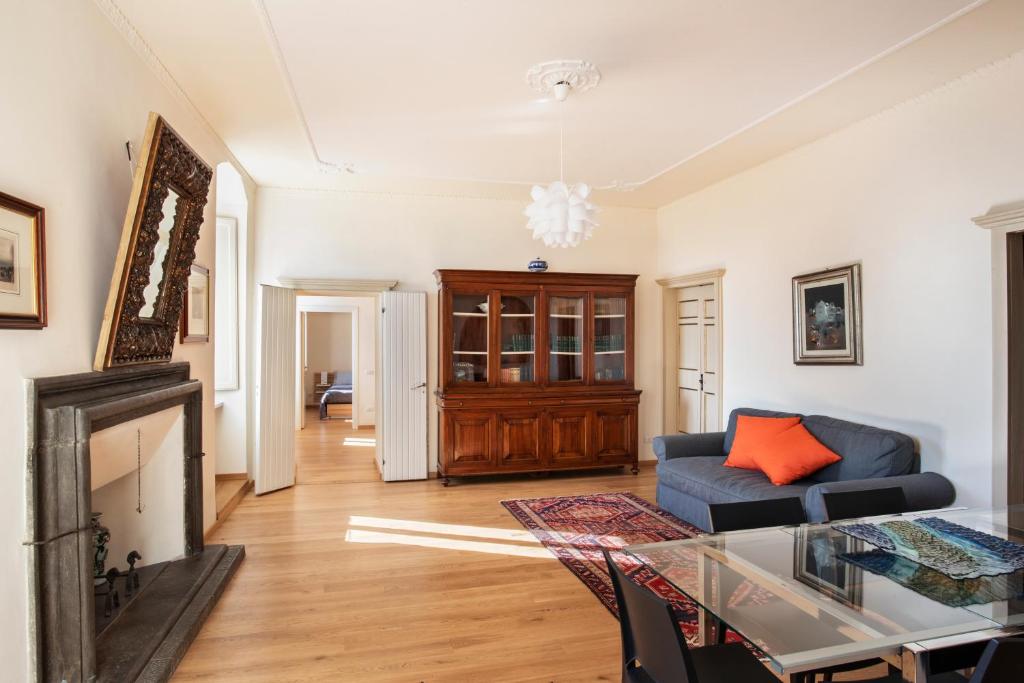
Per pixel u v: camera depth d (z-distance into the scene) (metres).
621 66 3.25
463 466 5.77
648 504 5.05
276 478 5.56
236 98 3.70
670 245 6.61
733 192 5.49
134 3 2.64
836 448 3.88
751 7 2.67
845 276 4.18
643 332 6.82
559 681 2.42
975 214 3.33
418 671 2.48
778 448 4.07
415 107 3.83
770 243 5.01
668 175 5.46
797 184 4.69
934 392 3.57
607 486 5.74
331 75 3.36
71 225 2.30
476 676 2.45
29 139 2.02
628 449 6.21
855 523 2.43
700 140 4.48
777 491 3.72
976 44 3.02
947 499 3.38
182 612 2.82
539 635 2.80
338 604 3.12
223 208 5.57
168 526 3.41
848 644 1.50
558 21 2.79
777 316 4.95
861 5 2.65
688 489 4.40
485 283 5.95
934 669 1.77
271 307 5.50
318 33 2.90
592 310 6.24
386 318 5.95
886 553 2.08
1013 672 1.32
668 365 6.71
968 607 1.67
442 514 4.77
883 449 3.54
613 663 2.56
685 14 2.73
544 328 6.09
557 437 6.00
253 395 5.76
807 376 4.61
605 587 3.34
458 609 3.06
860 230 4.09
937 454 3.55
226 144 4.56
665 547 2.19
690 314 6.44
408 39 2.96
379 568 3.62
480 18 2.76
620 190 6.01
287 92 3.61
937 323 3.55
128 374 2.65
